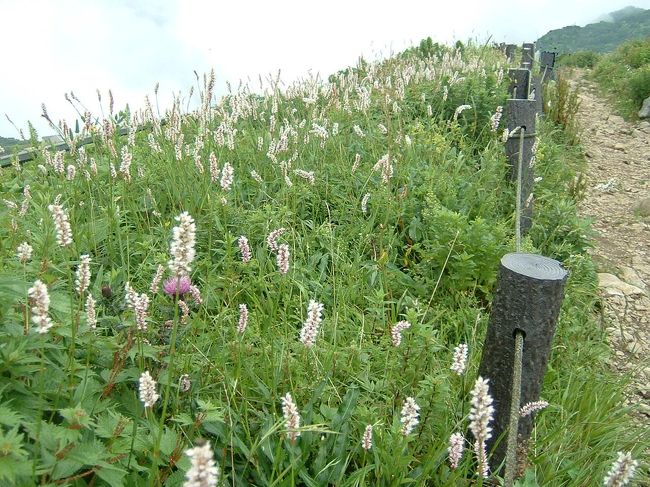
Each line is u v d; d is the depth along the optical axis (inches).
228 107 297.4
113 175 183.6
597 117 520.1
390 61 386.6
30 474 65.9
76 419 71.1
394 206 202.7
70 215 163.3
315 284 161.0
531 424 115.2
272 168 217.3
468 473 113.3
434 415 114.0
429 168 229.0
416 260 195.3
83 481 79.4
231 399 111.7
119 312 106.6
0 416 69.8
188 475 52.4
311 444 103.8
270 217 178.2
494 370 116.0
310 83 315.9
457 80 335.9
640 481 123.4
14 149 221.8
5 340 86.5
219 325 127.5
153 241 166.7
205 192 183.3
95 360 99.7
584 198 298.8
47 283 100.7
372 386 119.6
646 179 361.1
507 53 663.8
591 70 769.6
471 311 163.6
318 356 127.5
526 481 99.5
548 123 385.1
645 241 275.4
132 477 84.0
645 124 484.1
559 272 110.8
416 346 121.5
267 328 133.6
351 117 288.8
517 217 170.6
